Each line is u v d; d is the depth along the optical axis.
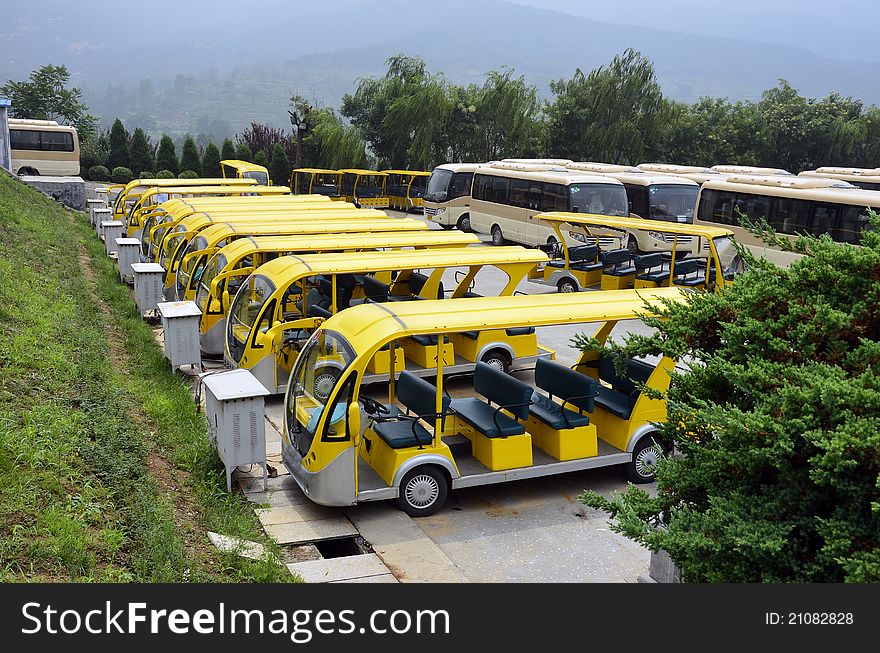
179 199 21.45
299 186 40.34
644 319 5.66
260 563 6.60
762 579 4.09
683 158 50.09
